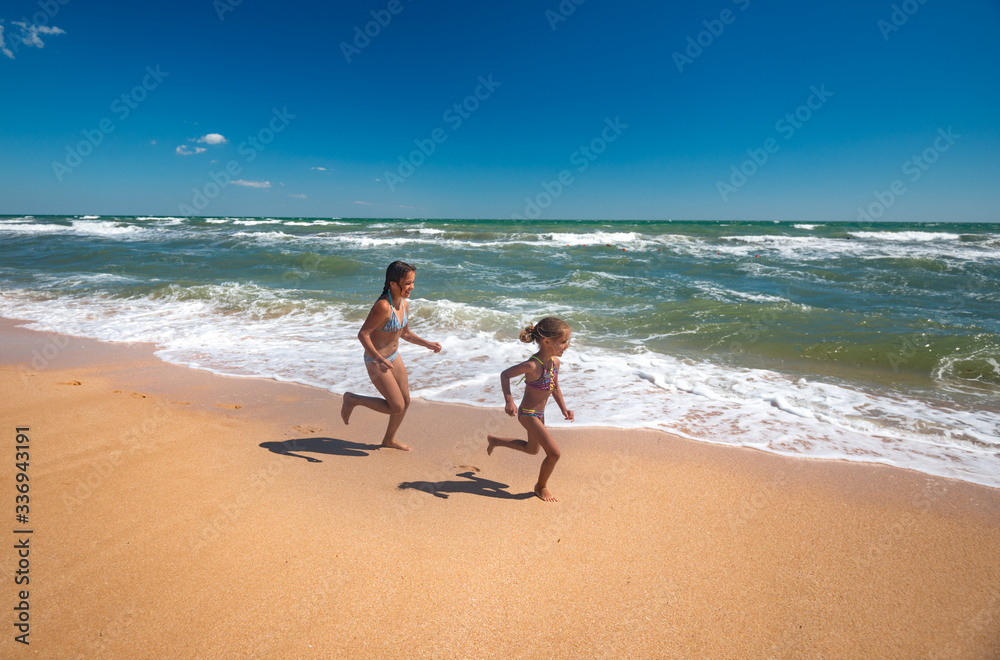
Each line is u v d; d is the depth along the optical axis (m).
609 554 2.93
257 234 29.14
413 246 24.52
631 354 7.53
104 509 3.24
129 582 2.56
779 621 2.44
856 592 2.65
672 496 3.62
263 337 8.41
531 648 2.25
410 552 2.90
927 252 22.34
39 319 9.60
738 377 6.44
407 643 2.25
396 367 4.25
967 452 4.41
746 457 4.27
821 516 3.37
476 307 10.29
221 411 5.14
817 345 7.60
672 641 2.31
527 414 3.55
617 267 17.28
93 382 6.03
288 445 4.36
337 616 2.39
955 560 2.92
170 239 27.34
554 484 3.79
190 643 2.20
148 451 4.16
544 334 3.43
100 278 14.34
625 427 4.91
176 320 9.62
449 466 4.06
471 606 2.49
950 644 2.32
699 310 10.11
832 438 4.67
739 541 3.08
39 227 37.97
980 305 11.11
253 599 2.47
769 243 27.30
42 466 3.85
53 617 2.30
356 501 3.45
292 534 3.03
